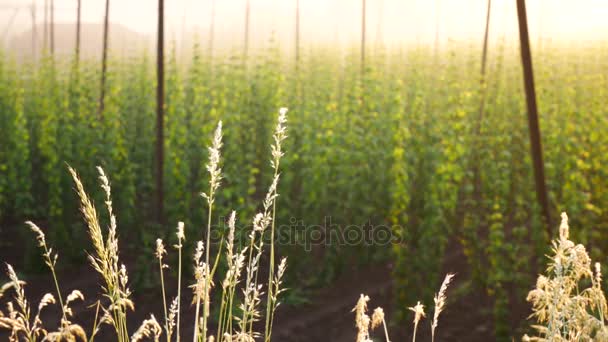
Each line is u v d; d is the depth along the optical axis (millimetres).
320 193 11062
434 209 9594
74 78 14555
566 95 11648
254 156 11461
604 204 9938
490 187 10375
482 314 9180
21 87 15977
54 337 1870
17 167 14391
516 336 8445
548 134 11023
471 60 12633
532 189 10188
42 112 14664
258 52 14586
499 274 8883
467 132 11031
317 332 9406
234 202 10852
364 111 11633
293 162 12211
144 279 10680
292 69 14055
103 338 9461
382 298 10086
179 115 12414
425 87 12305
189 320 9711
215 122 11781
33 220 13703
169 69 14422
